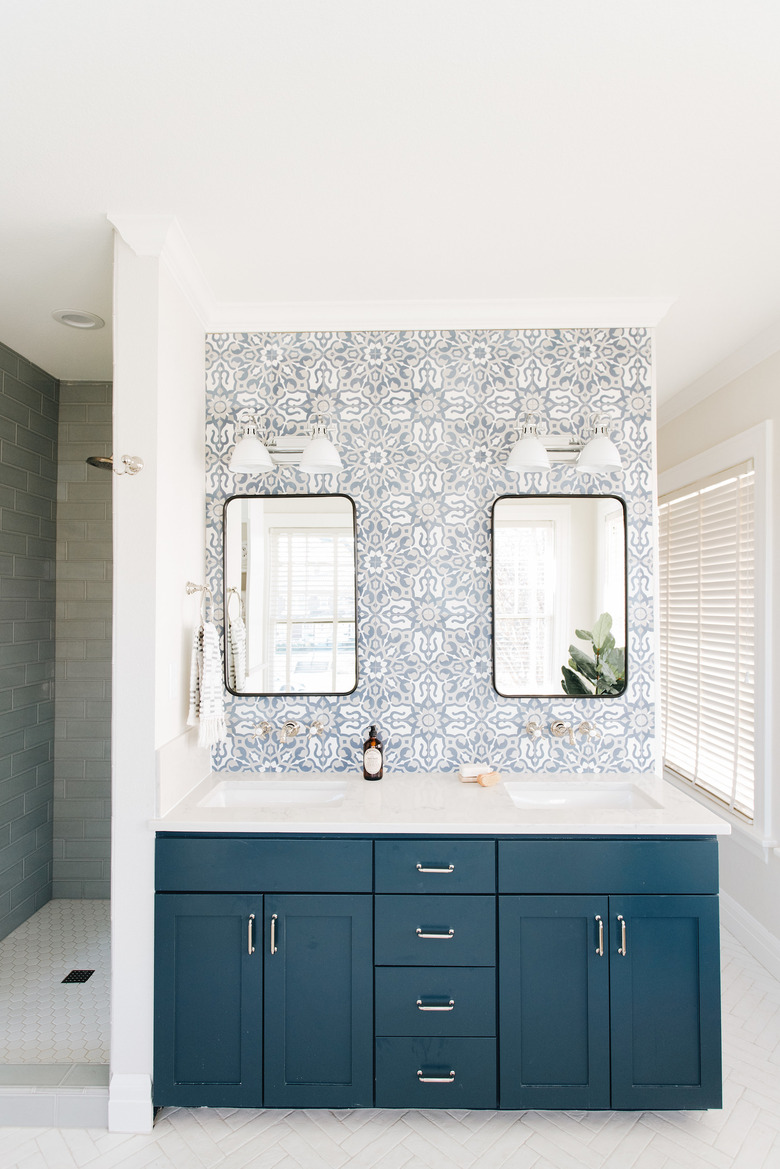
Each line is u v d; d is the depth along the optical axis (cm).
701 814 199
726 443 306
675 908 191
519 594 247
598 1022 190
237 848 193
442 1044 191
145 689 194
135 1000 192
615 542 248
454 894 192
